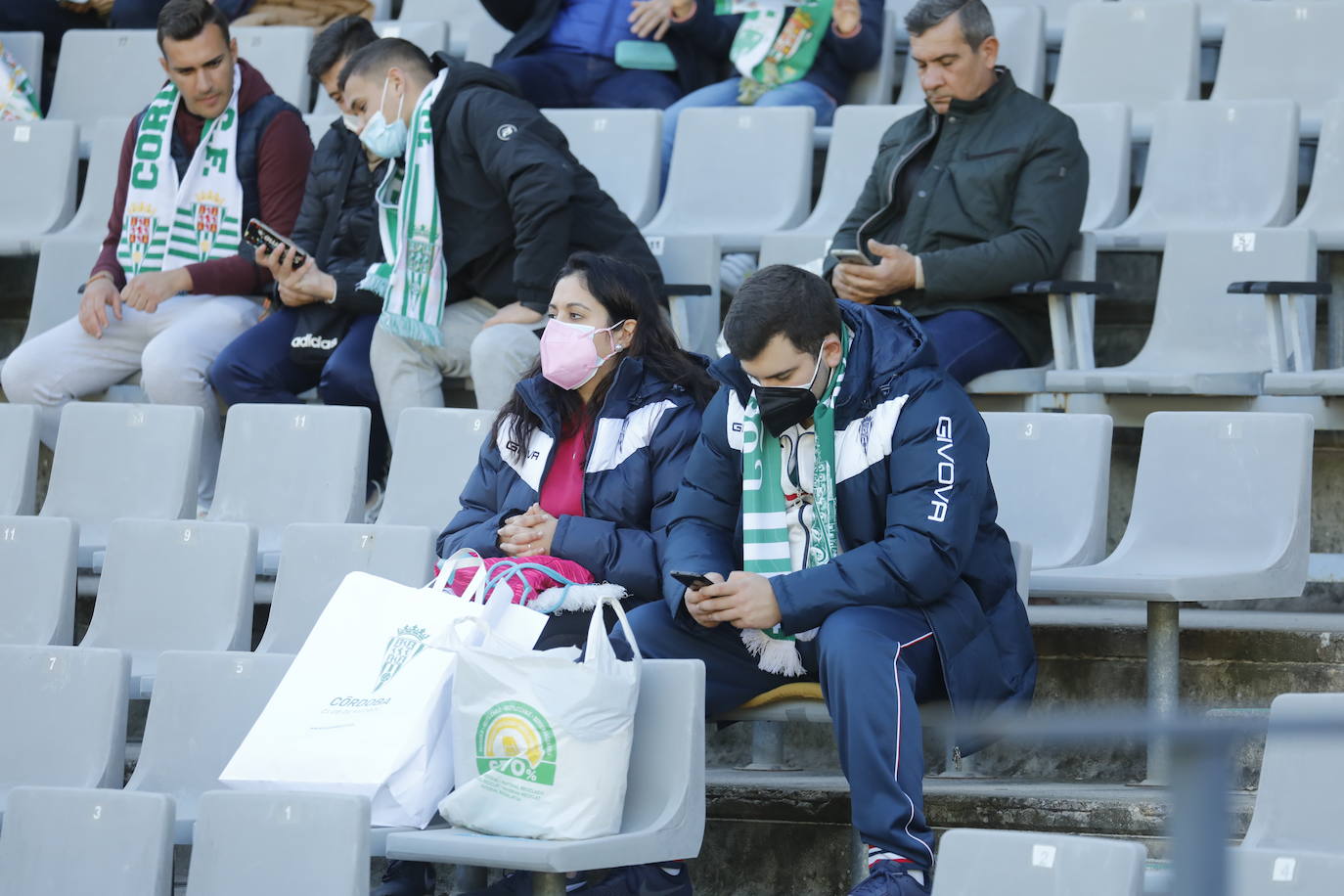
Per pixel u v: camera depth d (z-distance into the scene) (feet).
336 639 38.86
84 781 42.55
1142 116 76.54
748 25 79.00
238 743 42.42
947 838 30.89
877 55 80.02
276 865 34.27
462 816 35.63
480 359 58.39
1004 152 58.65
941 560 38.70
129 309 66.08
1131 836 40.52
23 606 50.57
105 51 88.38
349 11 90.63
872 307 41.47
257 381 61.93
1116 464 60.18
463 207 61.00
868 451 40.11
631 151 75.00
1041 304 59.67
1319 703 32.14
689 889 40.01
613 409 44.78
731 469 41.98
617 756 35.12
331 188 63.98
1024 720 14.07
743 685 40.86
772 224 72.69
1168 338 61.72
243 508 56.85
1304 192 72.54
